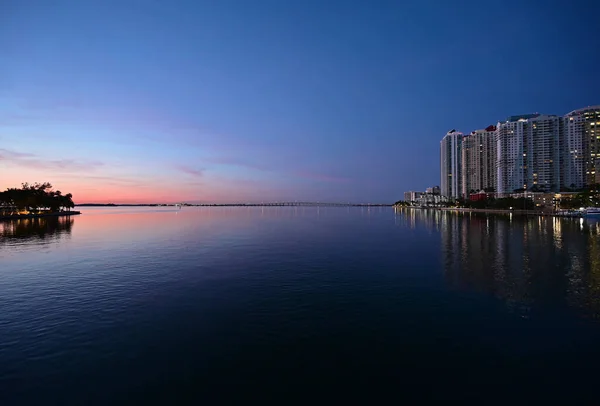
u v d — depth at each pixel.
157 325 14.98
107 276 24.61
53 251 37.78
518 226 71.94
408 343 13.17
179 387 10.29
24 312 16.72
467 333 14.09
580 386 10.30
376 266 27.98
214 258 32.28
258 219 114.31
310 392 10.05
